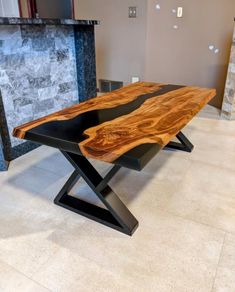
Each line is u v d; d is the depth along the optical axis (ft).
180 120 4.52
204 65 11.60
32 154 7.27
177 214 4.87
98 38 12.30
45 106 7.74
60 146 3.84
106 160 3.48
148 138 3.76
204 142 7.95
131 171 6.29
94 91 9.27
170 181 5.91
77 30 8.05
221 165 6.61
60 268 3.82
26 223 4.68
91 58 8.66
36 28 6.81
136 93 6.49
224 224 4.62
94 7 11.84
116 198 4.68
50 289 3.52
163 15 10.93
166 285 3.56
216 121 9.69
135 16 11.01
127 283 3.59
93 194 5.43
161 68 11.92
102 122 4.46
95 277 3.68
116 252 4.08
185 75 12.02
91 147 3.54
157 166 6.55
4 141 6.60
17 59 6.52
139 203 5.17
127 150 3.40
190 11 10.82
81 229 4.54
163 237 4.35
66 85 8.37
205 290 3.49
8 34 6.14
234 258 3.95
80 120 4.58
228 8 10.30
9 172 6.34
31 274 3.73
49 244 4.23
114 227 4.52
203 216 4.81
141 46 11.41
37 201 5.27
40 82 7.36
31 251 4.10
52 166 6.63
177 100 5.80
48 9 13.24
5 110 6.52
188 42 11.38
